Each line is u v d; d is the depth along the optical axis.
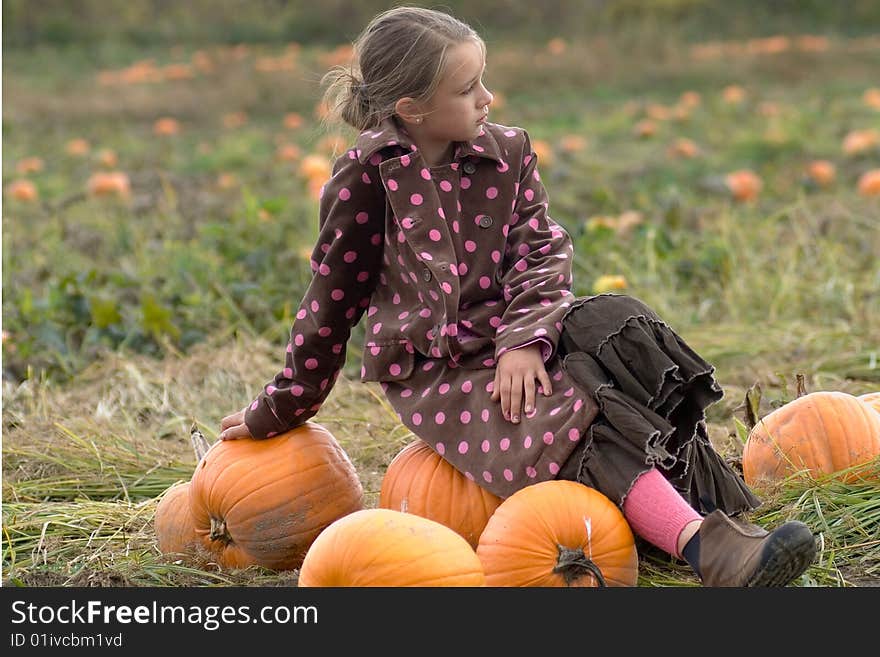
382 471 7.99
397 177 6.01
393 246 6.21
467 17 50.16
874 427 6.86
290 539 6.17
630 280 12.35
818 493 6.55
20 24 47.72
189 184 20.89
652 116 28.30
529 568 5.33
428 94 5.88
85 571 6.30
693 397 5.73
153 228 15.44
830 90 33.81
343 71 6.27
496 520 5.46
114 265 13.95
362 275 6.31
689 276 12.59
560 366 5.76
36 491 7.82
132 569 6.28
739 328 10.90
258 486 6.16
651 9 49.44
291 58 42.09
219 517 6.23
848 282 11.86
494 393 5.82
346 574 5.16
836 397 6.95
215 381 9.92
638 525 5.48
